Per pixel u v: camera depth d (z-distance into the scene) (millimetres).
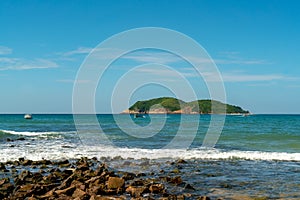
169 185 13992
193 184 14406
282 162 20547
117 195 12195
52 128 56875
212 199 12008
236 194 12773
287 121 89438
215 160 21078
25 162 19062
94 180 13656
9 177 15234
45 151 24891
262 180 15289
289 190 13453
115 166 18578
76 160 20828
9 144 30359
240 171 17453
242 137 37562
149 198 11414
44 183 13617
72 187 12219
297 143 32062
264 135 39906
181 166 18875
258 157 22297
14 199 11281
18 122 81125
